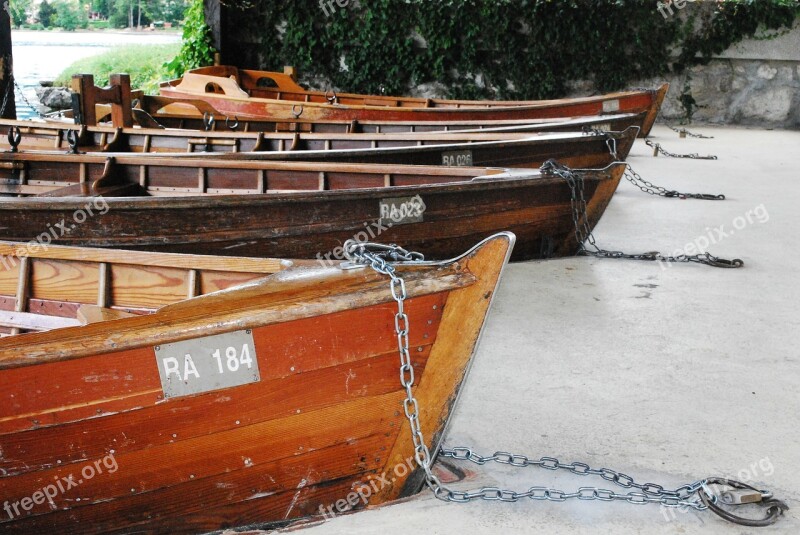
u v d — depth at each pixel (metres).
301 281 2.66
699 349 4.61
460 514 2.94
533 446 3.47
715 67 17.42
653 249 6.95
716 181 10.52
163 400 2.66
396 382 2.86
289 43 17.11
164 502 2.88
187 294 3.43
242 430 2.78
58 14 30.73
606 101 12.13
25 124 7.79
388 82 17.33
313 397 2.79
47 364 2.56
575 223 6.14
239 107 11.07
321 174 5.71
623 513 2.95
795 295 5.66
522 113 11.10
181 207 4.75
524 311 5.22
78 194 5.36
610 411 3.80
